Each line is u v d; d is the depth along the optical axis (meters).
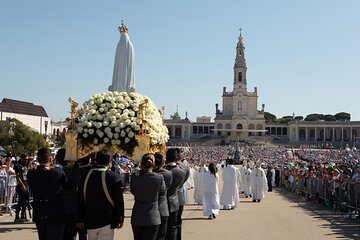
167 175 10.08
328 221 17.66
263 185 27.38
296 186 32.78
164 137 14.59
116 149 13.52
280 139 148.62
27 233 13.52
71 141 13.44
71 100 13.95
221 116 151.50
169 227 11.25
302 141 145.88
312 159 76.19
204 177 18.58
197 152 96.50
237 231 15.09
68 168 12.45
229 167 22.41
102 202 8.45
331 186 22.44
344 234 14.58
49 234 9.33
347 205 19.70
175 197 11.30
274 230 15.32
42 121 108.75
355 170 20.73
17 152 52.31
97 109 13.60
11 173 17.66
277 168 45.25
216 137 147.88
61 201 9.52
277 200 27.48
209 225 16.48
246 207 23.08
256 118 149.00
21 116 98.50
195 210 21.69
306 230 15.34
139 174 9.15
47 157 9.55
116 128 13.17
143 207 9.10
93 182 8.48
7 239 12.56
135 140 13.43
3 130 58.59
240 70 149.62
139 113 13.58
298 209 22.11
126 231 14.40
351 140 144.50
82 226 8.59
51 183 9.34
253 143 138.50
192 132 157.12
